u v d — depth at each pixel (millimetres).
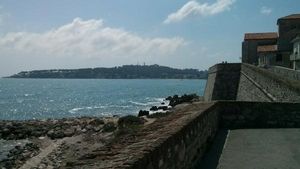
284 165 11109
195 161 10883
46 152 35625
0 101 127312
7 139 45250
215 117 16547
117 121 50531
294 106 18469
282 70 40438
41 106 109188
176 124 9523
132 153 6137
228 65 54219
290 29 83062
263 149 13312
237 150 13219
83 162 5715
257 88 38281
